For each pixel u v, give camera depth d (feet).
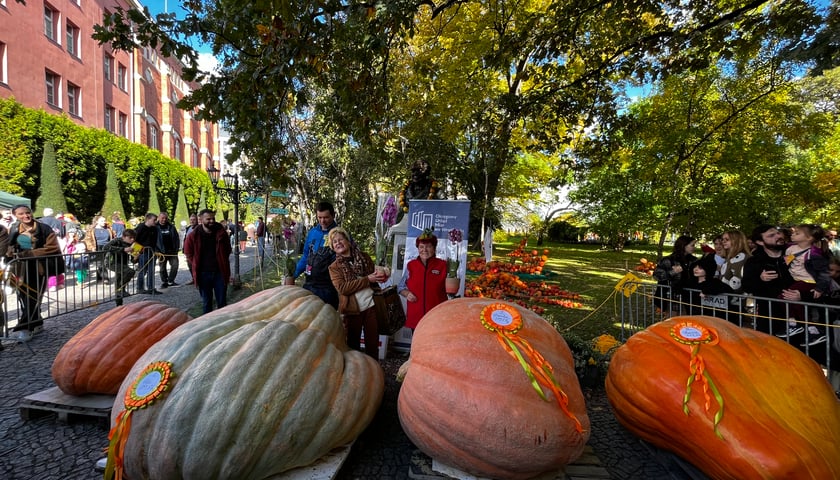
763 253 13.94
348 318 12.27
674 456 8.11
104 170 68.44
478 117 30.50
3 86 56.54
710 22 20.62
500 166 40.96
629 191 41.34
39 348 15.79
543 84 26.17
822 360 12.10
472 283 23.29
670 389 7.50
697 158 36.68
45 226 18.24
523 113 26.50
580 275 42.04
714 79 33.83
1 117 49.62
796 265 12.92
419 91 38.68
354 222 40.83
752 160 34.65
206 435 6.20
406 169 43.19
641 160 38.06
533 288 25.72
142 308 10.96
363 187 43.42
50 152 55.36
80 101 76.18
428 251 12.65
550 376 7.04
